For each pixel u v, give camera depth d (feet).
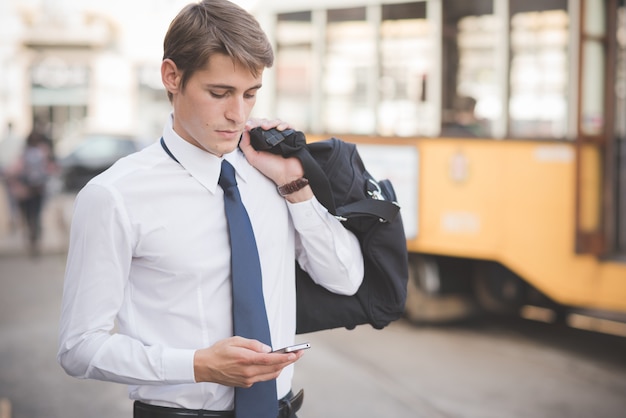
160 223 5.47
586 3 18.63
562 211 18.99
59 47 82.17
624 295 18.08
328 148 6.32
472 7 20.45
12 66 82.07
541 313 25.16
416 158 21.44
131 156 5.61
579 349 20.70
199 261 5.53
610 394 16.87
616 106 19.17
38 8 81.92
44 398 16.62
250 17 5.38
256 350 5.20
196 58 5.24
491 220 20.18
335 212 6.06
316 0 23.50
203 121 5.35
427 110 21.35
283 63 24.50
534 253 19.49
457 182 20.72
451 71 20.90
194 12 5.31
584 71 18.63
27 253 36.86
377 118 22.38
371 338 21.93
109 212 5.35
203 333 5.55
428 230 21.29
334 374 18.34
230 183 5.67
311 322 6.45
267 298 5.86
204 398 5.59
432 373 18.42
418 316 22.75
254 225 5.88
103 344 5.25
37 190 35.91
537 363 19.34
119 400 16.65
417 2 21.45
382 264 6.34
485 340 21.67
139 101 82.58
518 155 19.67
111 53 82.07
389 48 22.04
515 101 19.79
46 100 82.53
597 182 18.99
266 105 24.91
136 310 5.58
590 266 18.60
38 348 20.40
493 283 21.80
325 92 23.49
